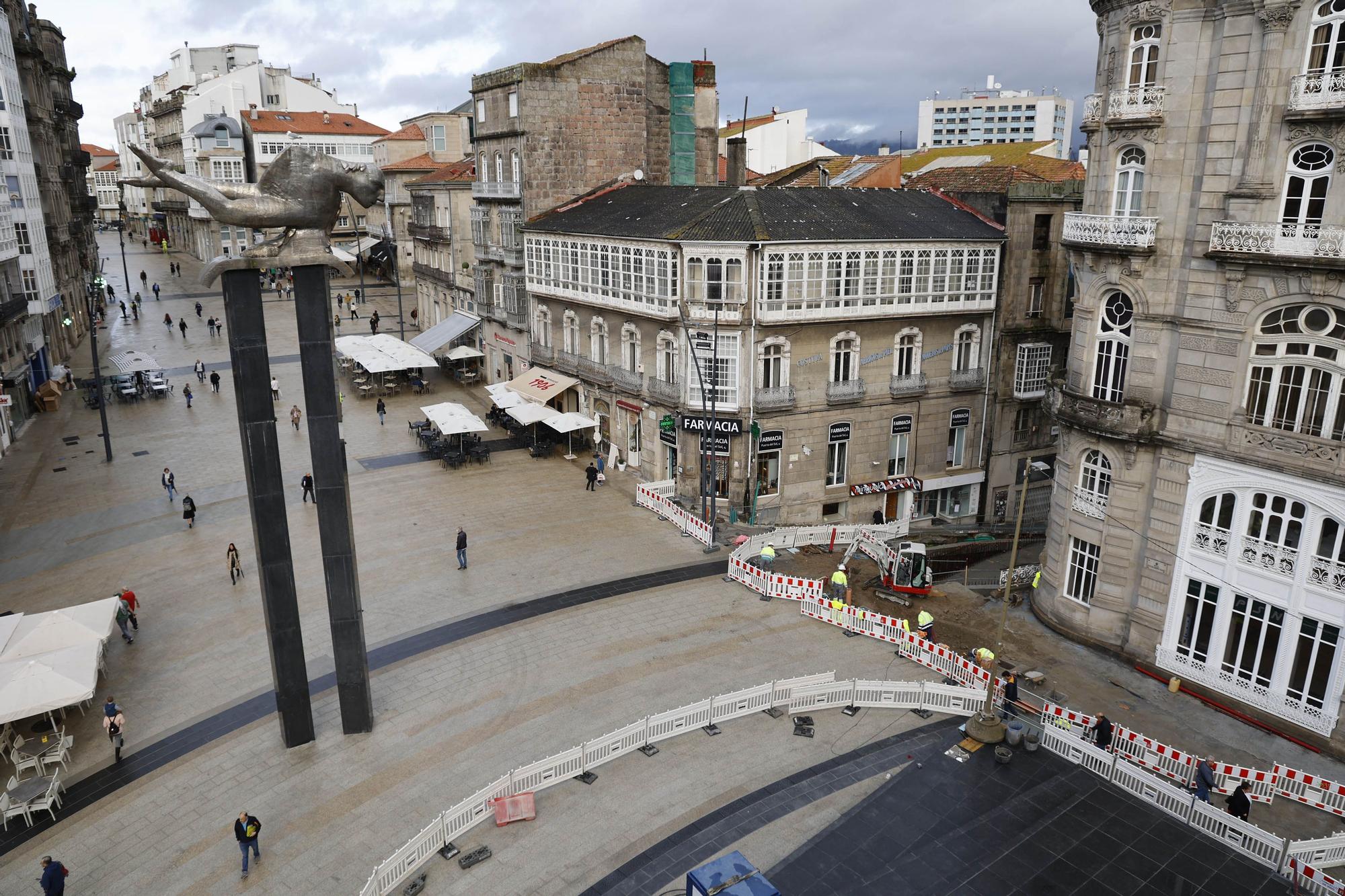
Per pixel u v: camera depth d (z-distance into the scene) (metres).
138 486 42.91
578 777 21.27
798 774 21.34
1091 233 27.28
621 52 52.16
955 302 42.53
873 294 40.03
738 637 28.56
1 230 46.06
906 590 33.19
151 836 19.72
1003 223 45.25
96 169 190.25
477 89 54.81
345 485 21.91
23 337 53.38
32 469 45.34
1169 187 25.30
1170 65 24.73
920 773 21.42
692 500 41.03
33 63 62.25
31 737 23.30
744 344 38.34
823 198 44.12
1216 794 21.44
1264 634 24.34
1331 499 22.28
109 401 58.34
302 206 20.27
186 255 126.31
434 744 22.88
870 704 24.52
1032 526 46.28
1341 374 22.20
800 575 34.34
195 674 26.50
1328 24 21.58
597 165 53.03
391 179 92.56
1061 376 36.19
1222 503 25.16
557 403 52.41
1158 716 24.78
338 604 22.34
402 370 60.00
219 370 65.75
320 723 23.95
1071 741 22.03
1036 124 198.38
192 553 35.31
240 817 18.25
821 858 18.48
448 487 43.31
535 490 43.06
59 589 32.03
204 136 104.06
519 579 32.94
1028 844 18.97
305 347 20.98
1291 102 22.19
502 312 57.72
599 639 28.39
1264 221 23.19
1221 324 24.44
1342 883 17.22
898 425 43.19
